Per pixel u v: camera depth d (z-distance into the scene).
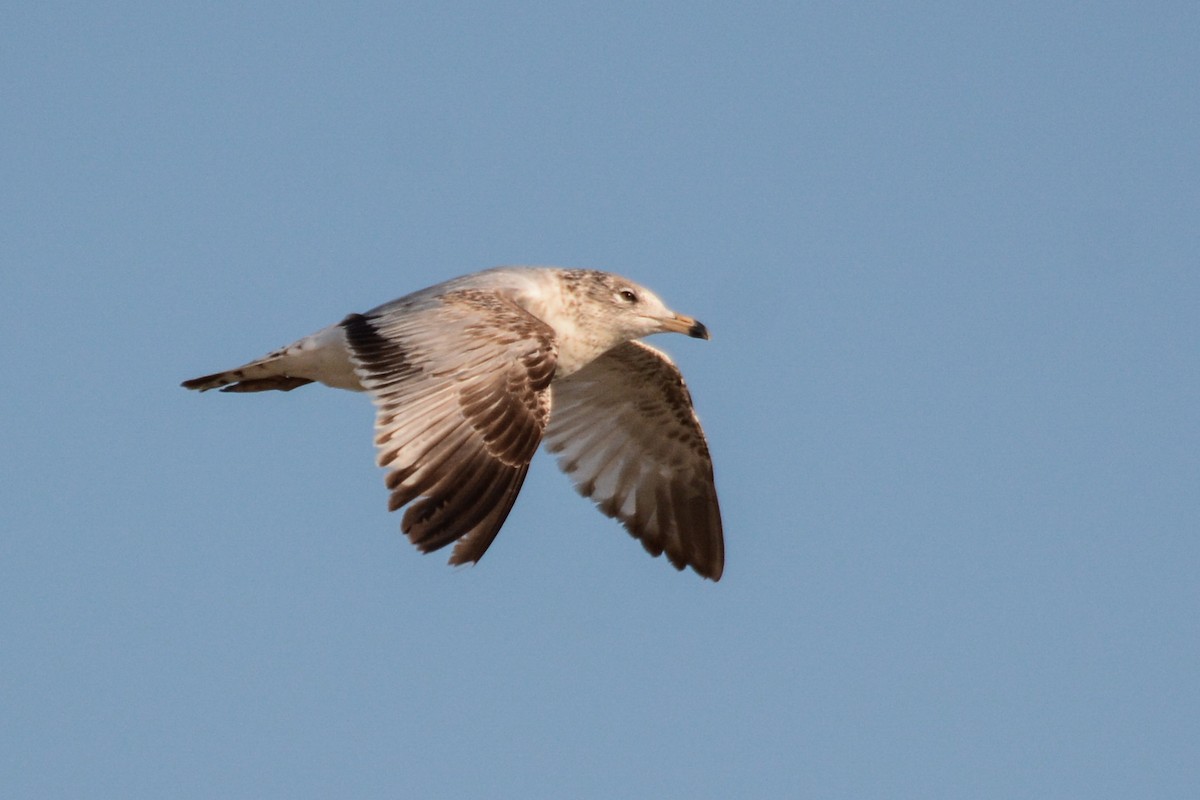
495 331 14.45
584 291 17.06
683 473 18.53
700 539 18.58
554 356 14.55
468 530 13.55
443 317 14.66
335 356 15.48
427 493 13.57
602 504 18.47
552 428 18.45
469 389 14.05
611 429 18.48
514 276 16.88
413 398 14.00
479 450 13.88
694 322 17.50
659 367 17.83
